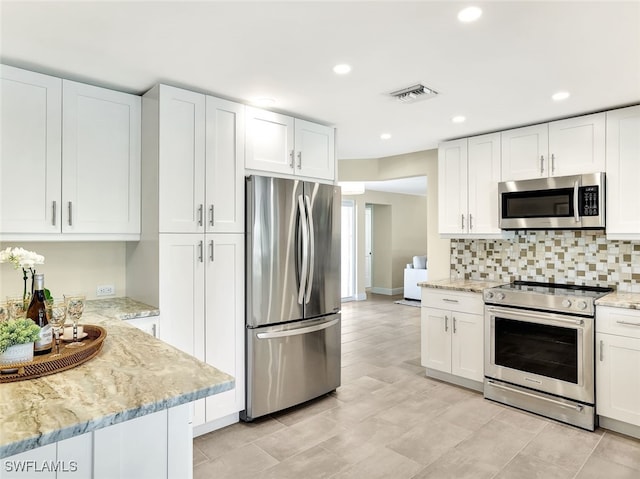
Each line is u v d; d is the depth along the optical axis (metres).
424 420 2.91
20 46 2.07
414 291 8.13
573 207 3.04
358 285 8.36
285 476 2.23
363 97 2.82
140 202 2.74
